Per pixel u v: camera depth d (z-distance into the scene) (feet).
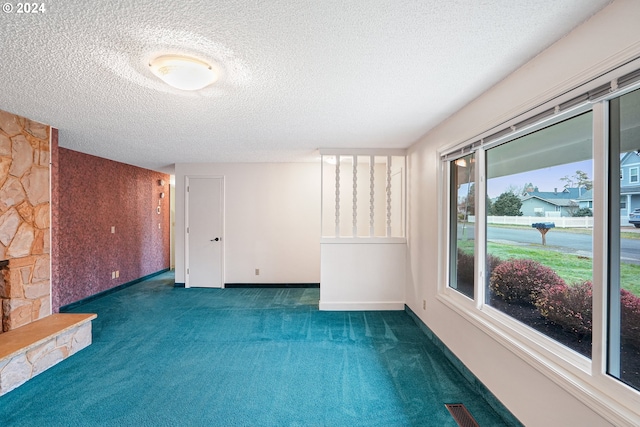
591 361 4.42
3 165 8.07
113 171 15.94
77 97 7.11
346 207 17.19
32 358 7.57
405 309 12.94
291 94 6.97
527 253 5.94
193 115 8.45
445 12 4.10
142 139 11.31
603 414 3.89
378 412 6.29
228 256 17.01
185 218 16.97
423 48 5.02
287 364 8.28
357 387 7.18
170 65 5.28
